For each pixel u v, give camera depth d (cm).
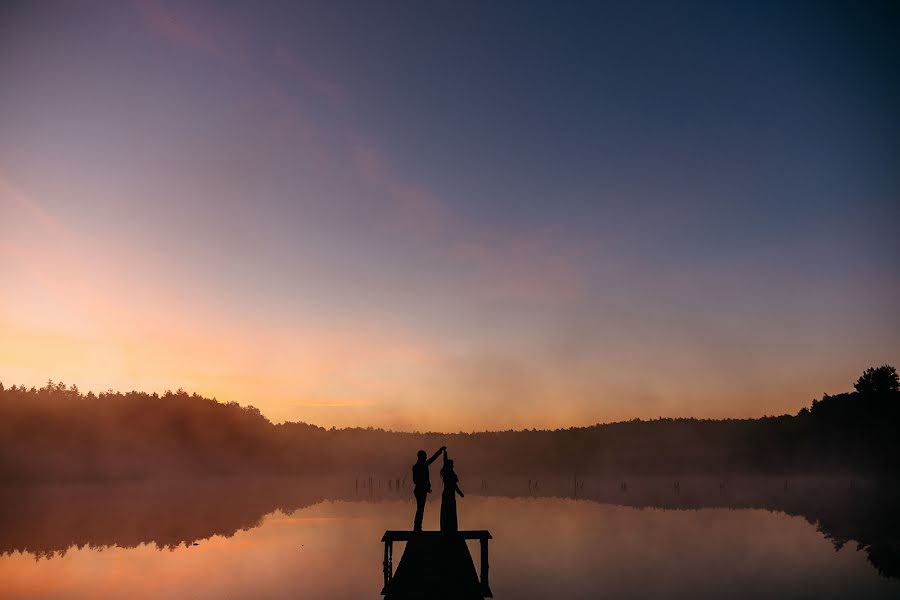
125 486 15300
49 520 6291
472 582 2111
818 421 18012
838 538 4534
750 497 9731
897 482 13312
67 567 3438
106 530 5366
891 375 14938
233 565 3462
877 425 14700
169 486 15388
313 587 2798
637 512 7031
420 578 2117
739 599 2555
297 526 5638
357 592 2686
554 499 9894
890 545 4159
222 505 8581
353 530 5291
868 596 2616
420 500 2217
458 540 2161
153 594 2677
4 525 5788
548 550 3962
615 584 2858
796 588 2773
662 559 3588
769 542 4322
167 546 4303
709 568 3278
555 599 2542
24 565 3525
